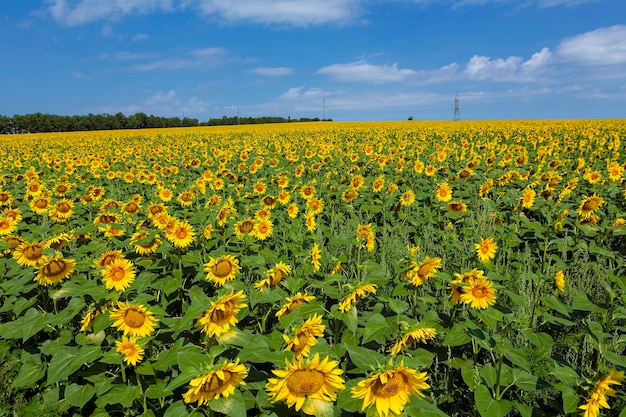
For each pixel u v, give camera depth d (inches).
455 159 663.8
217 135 1882.4
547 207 325.1
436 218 327.9
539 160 623.2
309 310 141.3
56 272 174.4
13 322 175.9
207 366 105.7
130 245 222.7
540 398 139.4
